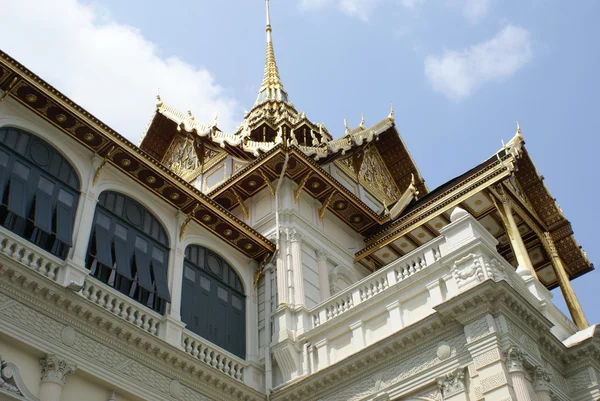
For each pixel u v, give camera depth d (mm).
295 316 22125
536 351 17625
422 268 19422
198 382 19188
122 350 17719
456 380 17078
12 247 16719
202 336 20984
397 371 18422
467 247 18547
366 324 20125
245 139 28422
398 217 28484
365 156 33094
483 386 16281
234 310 22750
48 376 15773
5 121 18500
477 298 17234
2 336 15406
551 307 20172
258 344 22312
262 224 25172
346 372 19266
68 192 19250
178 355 18703
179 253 21609
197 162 30703
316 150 27703
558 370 18656
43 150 19250
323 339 20797
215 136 29391
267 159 25156
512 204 25609
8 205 17266
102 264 18953
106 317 17391
